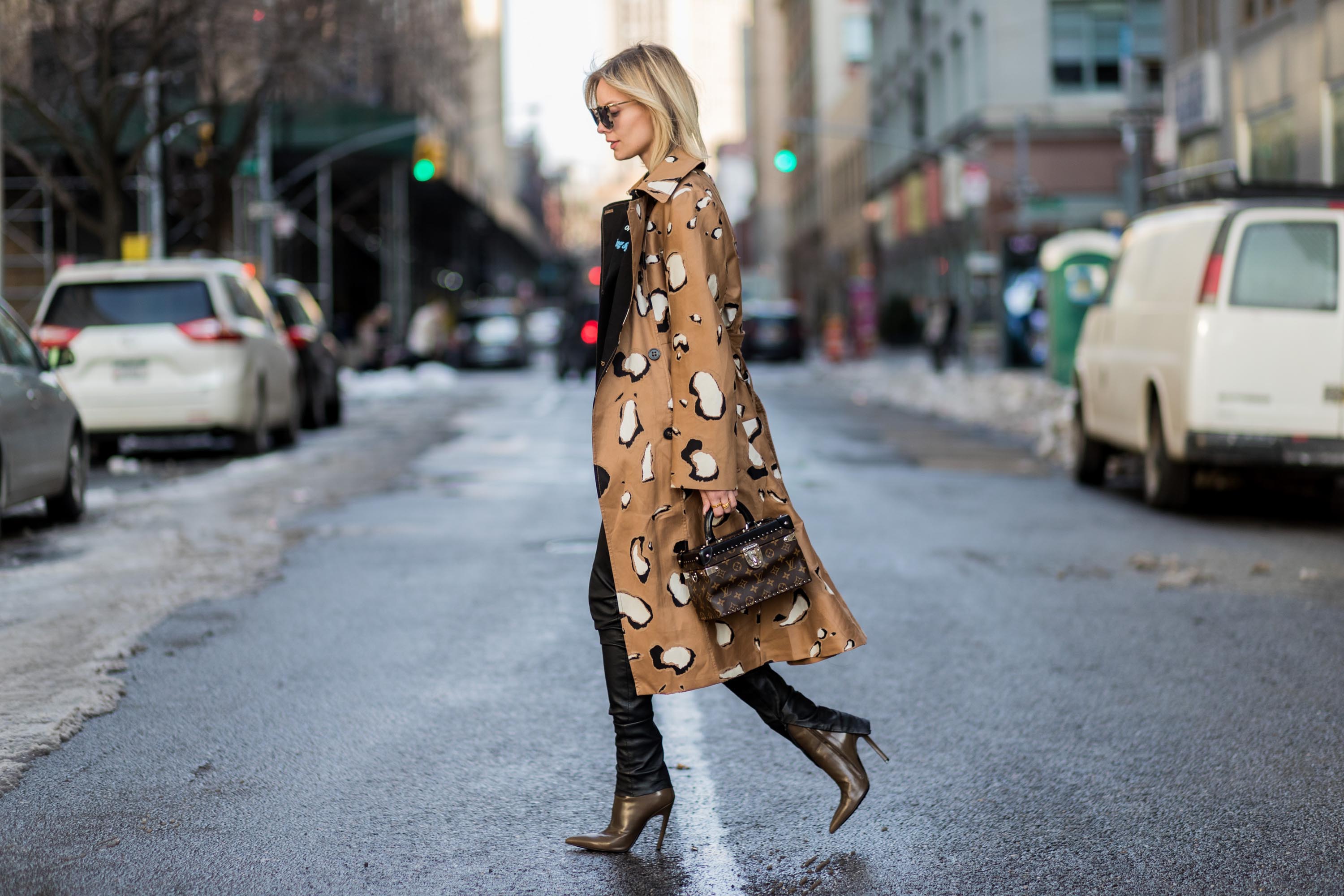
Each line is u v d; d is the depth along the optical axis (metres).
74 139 22.00
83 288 15.38
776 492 3.71
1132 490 13.22
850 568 8.71
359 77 28.09
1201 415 10.63
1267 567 8.63
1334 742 5.02
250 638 6.67
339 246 57.88
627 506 3.52
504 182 86.12
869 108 69.25
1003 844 3.97
